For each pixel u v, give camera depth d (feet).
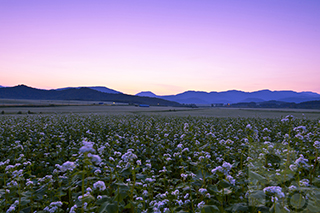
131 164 15.31
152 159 25.96
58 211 13.70
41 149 33.12
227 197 16.24
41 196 14.74
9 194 13.69
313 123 66.59
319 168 16.88
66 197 20.39
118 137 25.91
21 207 15.39
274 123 75.61
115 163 18.39
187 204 15.76
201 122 81.35
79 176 14.94
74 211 12.78
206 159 17.25
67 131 54.49
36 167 26.16
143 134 50.65
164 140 38.04
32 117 108.37
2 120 87.15
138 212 13.96
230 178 13.55
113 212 10.25
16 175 15.28
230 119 108.88
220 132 52.03
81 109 319.27
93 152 11.16
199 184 15.38
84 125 67.05
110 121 85.30
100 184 12.94
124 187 11.76
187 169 22.99
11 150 30.19
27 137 43.01
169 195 15.58
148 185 17.24
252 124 67.15
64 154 29.01
